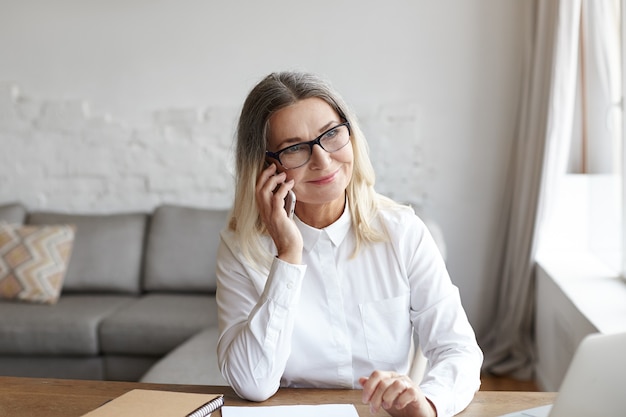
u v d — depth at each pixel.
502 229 4.42
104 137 4.79
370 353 1.80
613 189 3.54
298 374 1.81
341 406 1.51
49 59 4.79
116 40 4.74
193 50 4.68
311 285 1.82
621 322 2.80
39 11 4.78
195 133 4.71
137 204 4.80
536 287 4.07
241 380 1.60
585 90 4.04
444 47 4.47
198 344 3.40
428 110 4.52
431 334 1.76
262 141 1.70
